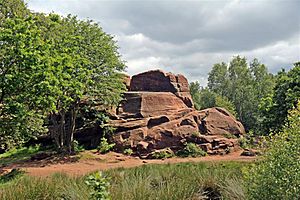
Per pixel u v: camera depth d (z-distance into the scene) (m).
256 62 69.69
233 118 27.84
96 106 25.95
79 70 19.98
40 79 14.92
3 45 14.88
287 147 4.69
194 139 24.38
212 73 72.81
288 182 4.53
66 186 6.39
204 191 6.93
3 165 19.53
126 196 5.23
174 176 8.04
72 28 23.55
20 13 19.75
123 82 29.30
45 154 21.58
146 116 27.41
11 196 5.72
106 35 25.42
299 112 4.95
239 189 5.82
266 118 24.66
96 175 4.00
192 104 32.09
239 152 23.59
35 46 15.21
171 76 32.47
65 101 19.89
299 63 24.92
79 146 24.83
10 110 14.68
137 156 22.73
